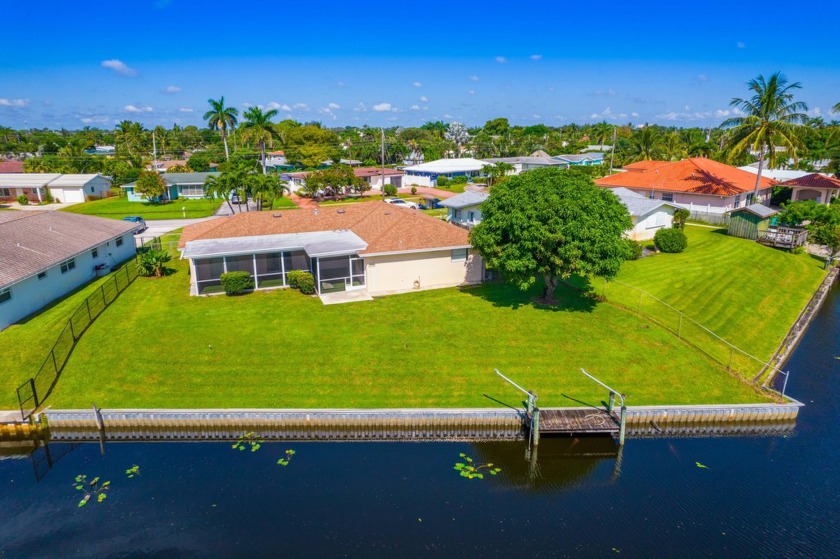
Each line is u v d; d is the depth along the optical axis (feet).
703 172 179.93
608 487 54.13
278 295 98.94
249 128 280.72
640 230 143.13
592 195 86.99
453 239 104.88
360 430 63.05
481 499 51.98
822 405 69.21
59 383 68.08
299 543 45.85
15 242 95.45
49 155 397.19
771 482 54.90
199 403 64.39
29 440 62.18
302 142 430.20
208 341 78.28
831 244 128.36
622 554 44.91
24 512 50.37
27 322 84.38
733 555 44.98
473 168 294.66
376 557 44.29
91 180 258.16
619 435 60.90
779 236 138.51
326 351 75.82
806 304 104.63
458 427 63.10
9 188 247.70
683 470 57.31
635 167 244.63
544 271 87.61
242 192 174.19
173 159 407.85
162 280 109.60
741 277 113.50
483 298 97.30
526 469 57.11
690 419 64.49
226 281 96.89
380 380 69.31
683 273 113.50
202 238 109.70
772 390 69.46
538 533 47.26
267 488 53.52
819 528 48.26
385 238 103.65
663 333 82.64
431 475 55.77
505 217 86.43
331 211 127.75
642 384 69.31
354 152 412.77
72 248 103.30
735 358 78.38
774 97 154.20
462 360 74.02
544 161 320.50
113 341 77.97
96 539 46.70
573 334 81.56
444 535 46.83
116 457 59.36
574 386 68.64
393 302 94.84
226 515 49.49
